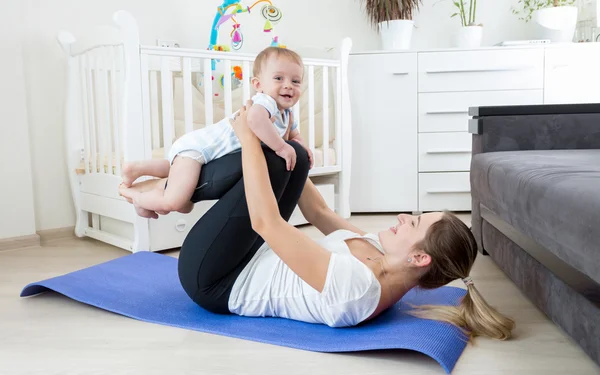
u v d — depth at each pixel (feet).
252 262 5.14
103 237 9.01
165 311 5.41
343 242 4.98
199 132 5.25
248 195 4.56
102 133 8.97
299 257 4.51
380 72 11.36
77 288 6.00
